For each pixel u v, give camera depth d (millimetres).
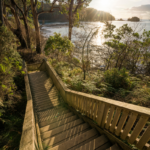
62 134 2830
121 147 2225
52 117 4086
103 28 8758
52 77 7395
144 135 1784
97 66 10750
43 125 3590
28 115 2473
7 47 4938
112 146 2254
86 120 3328
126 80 5637
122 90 4934
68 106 4719
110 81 5922
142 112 1718
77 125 3309
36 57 13711
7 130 3770
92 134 2738
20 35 14781
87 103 3205
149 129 1702
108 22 8594
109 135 2465
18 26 14664
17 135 3664
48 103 5254
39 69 11906
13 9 13656
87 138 2631
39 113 4383
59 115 4223
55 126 3375
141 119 1781
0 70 4055
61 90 5523
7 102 4410
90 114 3127
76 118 3770
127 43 9734
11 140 3438
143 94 4258
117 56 10391
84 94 3359
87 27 8938
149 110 1720
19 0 15680
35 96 5883
